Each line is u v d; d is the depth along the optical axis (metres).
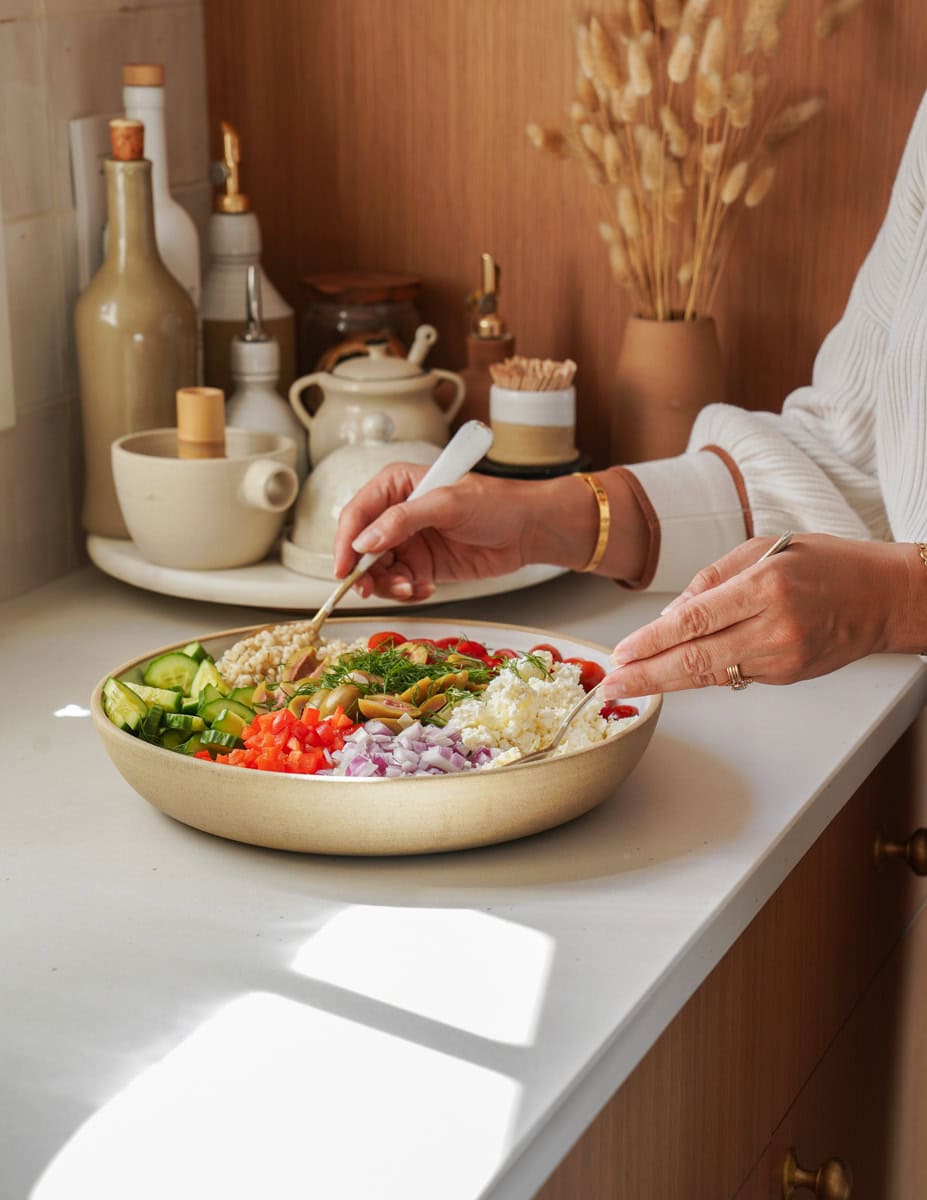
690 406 1.34
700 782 0.90
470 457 1.04
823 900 0.99
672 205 1.29
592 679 0.93
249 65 1.51
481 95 1.44
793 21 1.32
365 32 1.47
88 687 1.05
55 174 1.26
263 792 0.76
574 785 0.78
